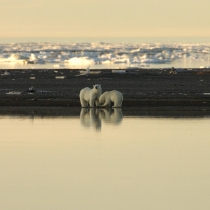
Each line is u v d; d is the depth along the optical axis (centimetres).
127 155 5712
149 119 7950
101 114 8488
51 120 7906
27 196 4459
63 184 4744
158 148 6034
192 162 5434
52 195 4481
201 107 9288
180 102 9844
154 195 4484
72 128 7219
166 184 4747
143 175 4997
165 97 10512
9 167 5256
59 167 5253
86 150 5941
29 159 5553
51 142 6341
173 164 5366
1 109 9106
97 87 9206
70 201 4356
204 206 4256
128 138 6556
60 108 9212
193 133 6862
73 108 9219
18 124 7575
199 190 4594
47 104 9662
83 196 4462
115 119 7956
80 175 4997
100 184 4750
